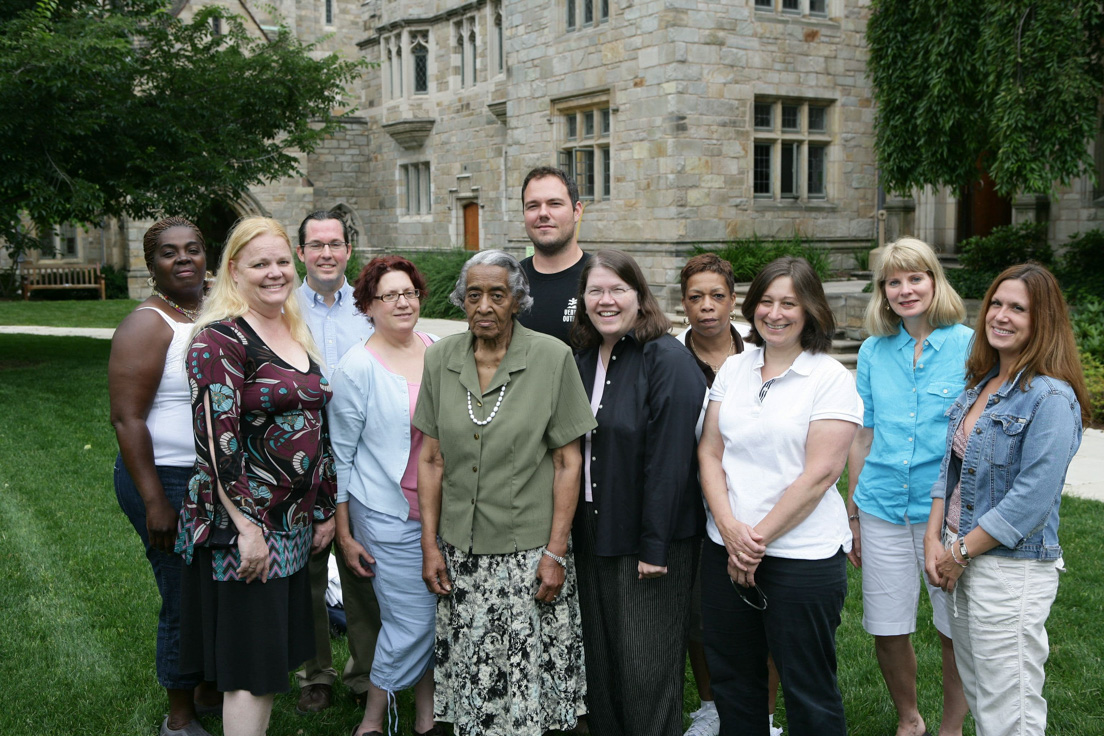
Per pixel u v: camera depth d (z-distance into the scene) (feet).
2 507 19.42
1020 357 8.64
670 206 46.57
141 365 10.16
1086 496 19.54
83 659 12.75
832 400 9.07
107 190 37.50
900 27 38.45
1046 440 8.30
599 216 51.67
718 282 11.10
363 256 72.95
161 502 10.11
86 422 27.84
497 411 9.81
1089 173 33.45
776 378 9.37
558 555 9.86
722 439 9.82
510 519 9.77
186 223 10.89
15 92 31.65
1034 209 45.39
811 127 51.47
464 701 9.91
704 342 11.60
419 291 11.03
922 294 10.07
